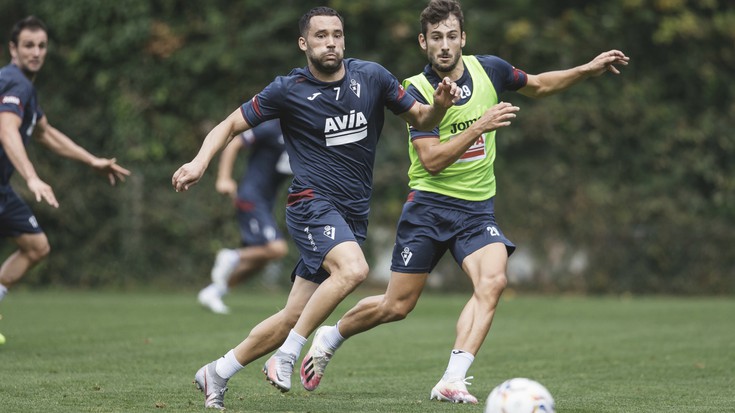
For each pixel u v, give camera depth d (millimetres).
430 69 22469
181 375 23703
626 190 63219
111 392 20688
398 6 64688
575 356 29516
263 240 42344
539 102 64688
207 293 43156
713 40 67312
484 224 22188
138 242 59969
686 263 60688
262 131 41625
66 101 64188
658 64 67375
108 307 45000
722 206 66062
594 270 60438
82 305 46125
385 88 20141
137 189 60500
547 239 60438
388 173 62344
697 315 45031
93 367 25047
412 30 64625
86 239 60375
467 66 22719
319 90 19719
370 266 61188
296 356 18922
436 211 22188
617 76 66250
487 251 21781
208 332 34344
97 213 60312
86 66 63969
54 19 63969
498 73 22969
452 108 22312
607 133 65562
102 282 60094
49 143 29344
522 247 60438
